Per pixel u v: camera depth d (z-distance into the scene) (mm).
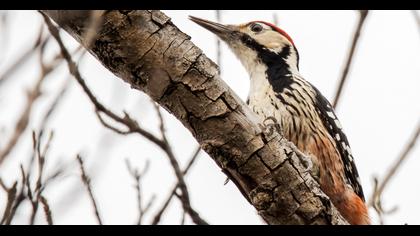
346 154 13695
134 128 9781
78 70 9125
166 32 7102
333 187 13078
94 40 6926
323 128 13242
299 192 7852
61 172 8086
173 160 9953
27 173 7816
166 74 7137
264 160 7633
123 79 7352
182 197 9844
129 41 6953
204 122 7406
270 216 7977
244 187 7922
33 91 6254
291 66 14188
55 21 6863
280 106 13328
